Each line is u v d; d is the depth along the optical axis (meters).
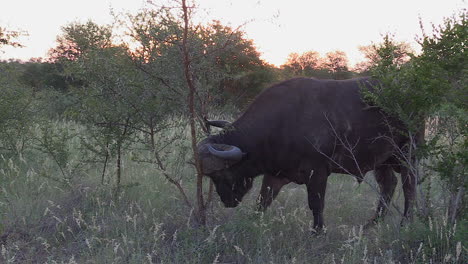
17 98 7.55
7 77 7.83
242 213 5.30
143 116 5.55
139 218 5.24
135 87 5.37
